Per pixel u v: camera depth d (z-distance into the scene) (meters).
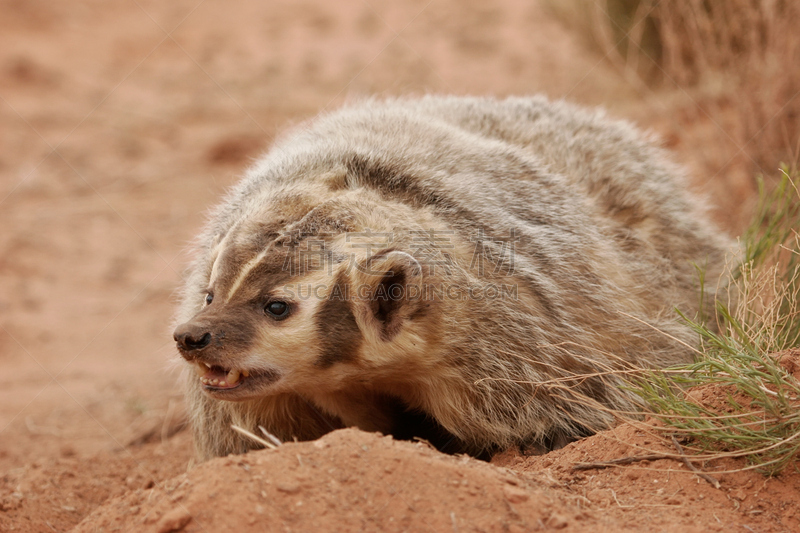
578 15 28.42
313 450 7.73
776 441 8.17
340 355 9.59
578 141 13.74
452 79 37.97
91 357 18.44
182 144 33.28
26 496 11.17
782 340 10.49
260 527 7.05
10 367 18.02
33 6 48.66
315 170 10.41
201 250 11.41
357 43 47.50
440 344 9.88
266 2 57.25
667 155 15.85
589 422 10.45
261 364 9.34
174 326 11.65
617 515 7.82
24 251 24.31
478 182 10.86
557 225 11.15
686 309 12.54
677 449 8.68
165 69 43.72
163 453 13.44
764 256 12.18
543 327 10.36
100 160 31.64
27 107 37.03
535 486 8.01
